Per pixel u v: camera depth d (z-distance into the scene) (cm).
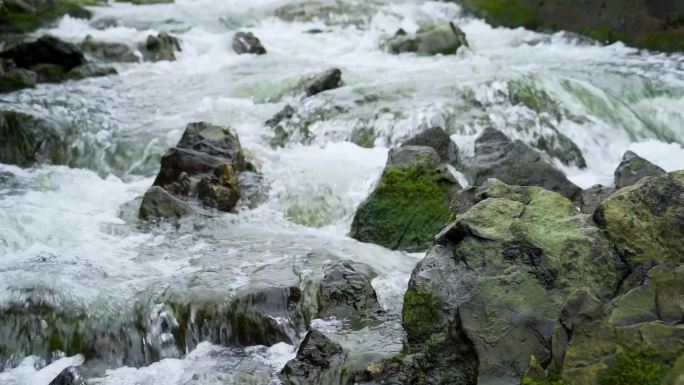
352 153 1090
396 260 821
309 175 1012
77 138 1170
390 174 894
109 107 1277
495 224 625
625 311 534
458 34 1563
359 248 844
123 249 822
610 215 607
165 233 873
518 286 582
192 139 1021
